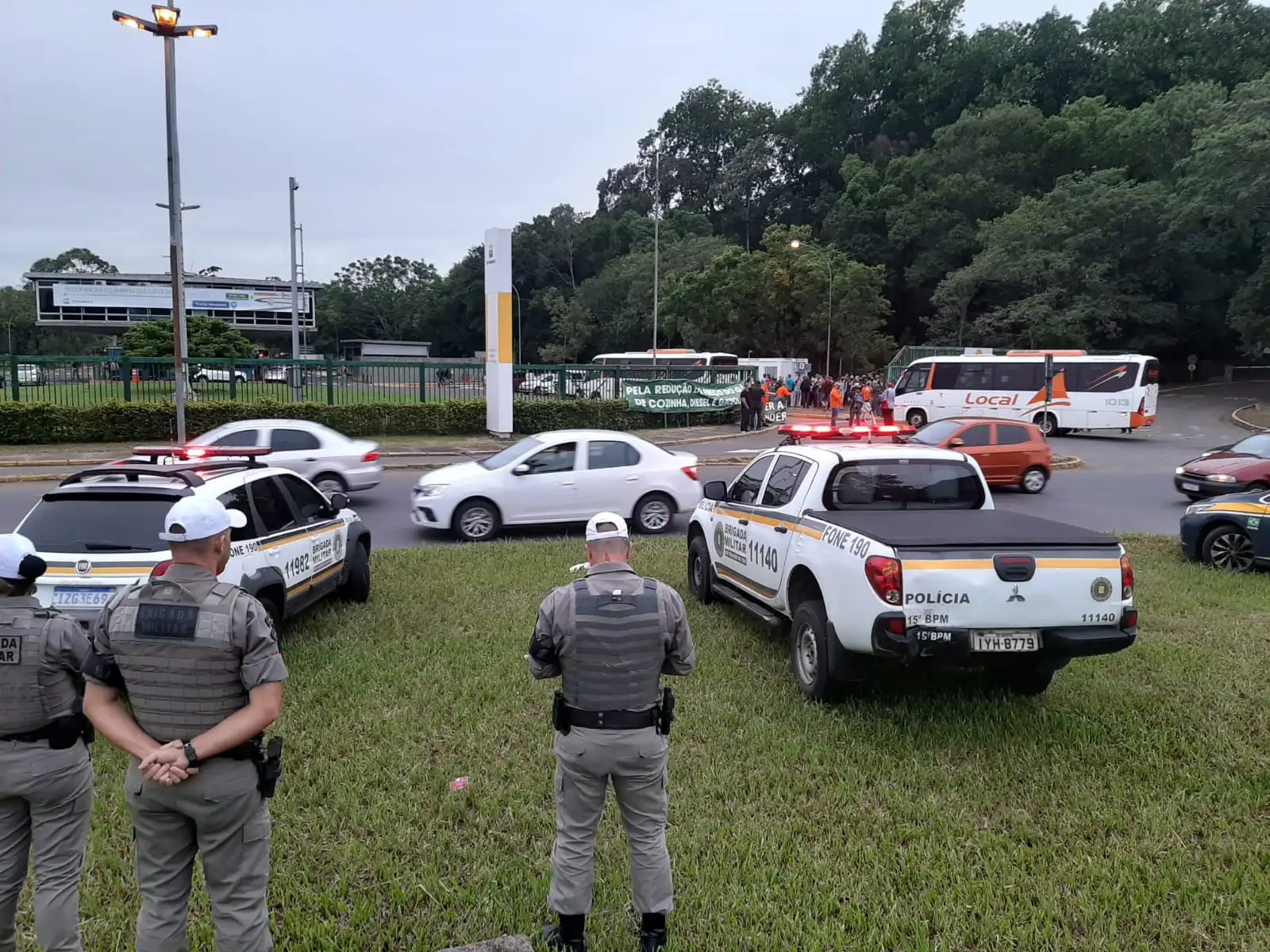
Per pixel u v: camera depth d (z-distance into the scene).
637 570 10.01
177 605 2.68
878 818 4.39
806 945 3.38
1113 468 21.39
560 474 12.50
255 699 2.71
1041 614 5.17
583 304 85.62
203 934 3.42
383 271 131.00
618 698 3.21
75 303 82.44
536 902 3.65
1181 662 6.70
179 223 19.38
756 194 93.25
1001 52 79.44
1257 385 55.25
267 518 6.86
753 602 7.30
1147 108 61.12
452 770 4.88
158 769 2.57
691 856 4.02
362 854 3.99
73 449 21.61
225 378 26.23
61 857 3.05
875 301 62.25
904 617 5.08
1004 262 55.34
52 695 2.96
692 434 28.45
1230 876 3.84
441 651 6.96
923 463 6.73
